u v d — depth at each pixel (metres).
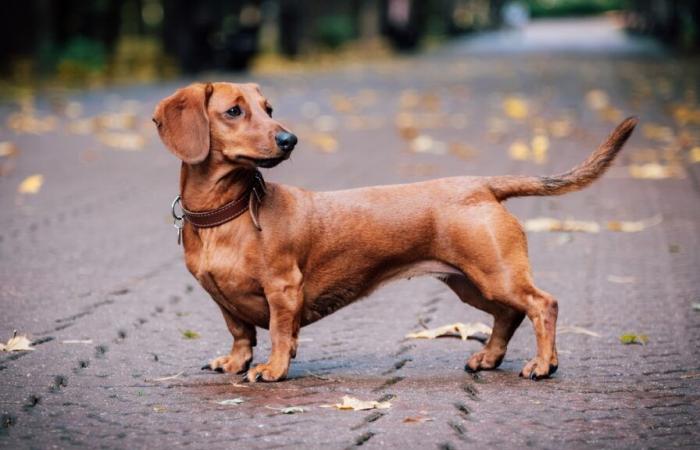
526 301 5.23
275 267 5.13
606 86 25.91
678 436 4.43
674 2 52.59
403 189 5.39
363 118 18.64
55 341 6.07
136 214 10.05
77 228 9.39
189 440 4.38
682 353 5.81
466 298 5.54
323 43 44.12
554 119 18.22
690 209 10.21
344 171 12.56
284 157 5.06
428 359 5.79
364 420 4.62
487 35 80.31
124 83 25.92
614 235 9.12
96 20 34.81
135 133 16.12
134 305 6.97
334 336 6.31
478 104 21.56
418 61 40.44
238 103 5.10
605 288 7.37
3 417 4.68
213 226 5.15
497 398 4.98
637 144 14.91
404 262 5.37
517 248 5.24
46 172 12.44
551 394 5.04
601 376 5.37
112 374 5.42
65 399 4.97
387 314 6.85
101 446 4.32
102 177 12.16
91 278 7.66
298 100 22.05
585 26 105.00
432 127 17.33
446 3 70.00
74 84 25.38
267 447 4.29
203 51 28.28
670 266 8.00
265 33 49.78
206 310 6.89
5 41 27.70
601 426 4.55
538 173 12.21
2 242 8.78
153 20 48.94
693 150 14.11
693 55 40.97
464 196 5.32
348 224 5.29
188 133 5.09
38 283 7.48
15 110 18.78
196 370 5.53
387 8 51.03
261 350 6.02
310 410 4.77
